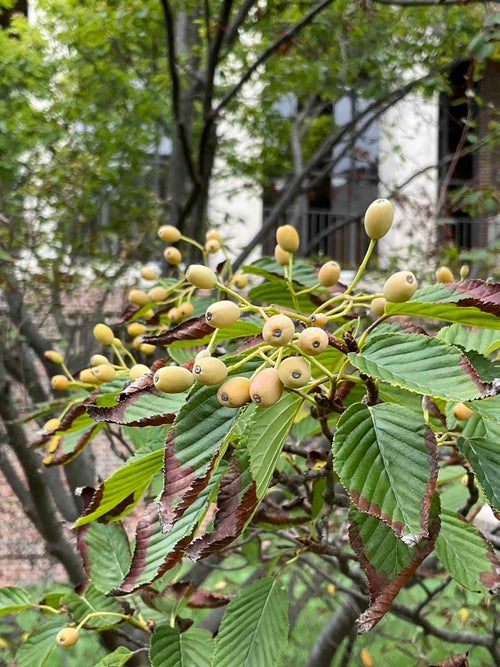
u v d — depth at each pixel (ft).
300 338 2.55
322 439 6.10
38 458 7.82
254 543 6.82
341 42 13.12
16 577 12.04
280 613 3.97
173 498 2.50
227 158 18.58
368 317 4.31
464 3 8.53
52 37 15.84
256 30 13.65
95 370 4.10
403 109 19.34
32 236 11.56
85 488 4.30
